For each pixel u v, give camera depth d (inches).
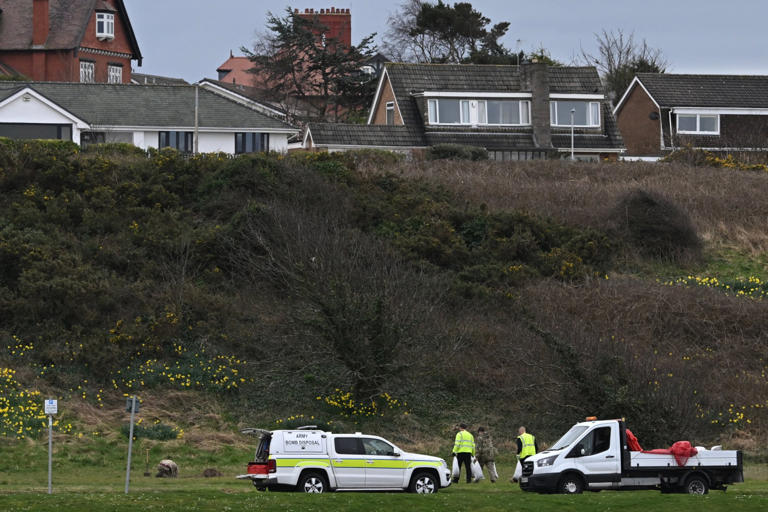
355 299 4719.5
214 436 4392.2
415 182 6919.3
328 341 4736.7
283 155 7003.0
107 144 7066.9
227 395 4736.7
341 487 3292.3
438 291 5467.5
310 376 4817.9
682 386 4490.7
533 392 4778.5
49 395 4520.2
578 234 6318.9
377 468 3321.9
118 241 5772.6
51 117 7647.6
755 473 4106.8
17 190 6200.8
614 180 7490.2
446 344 5059.1
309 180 6422.2
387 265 5605.3
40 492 3154.5
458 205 6697.8
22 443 4126.5
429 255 5974.4
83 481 3639.3
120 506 2763.3
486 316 5408.5
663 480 3393.2
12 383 4527.6
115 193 6205.7
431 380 4884.4
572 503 3034.0
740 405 4753.9
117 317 5137.8
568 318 5265.8
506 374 4904.0
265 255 5713.6
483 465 4060.0
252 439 4446.4
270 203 6067.9
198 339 5049.2
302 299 5251.0
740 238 6614.2
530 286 5693.9
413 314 4985.2
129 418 4468.5
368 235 5994.1
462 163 7657.5
